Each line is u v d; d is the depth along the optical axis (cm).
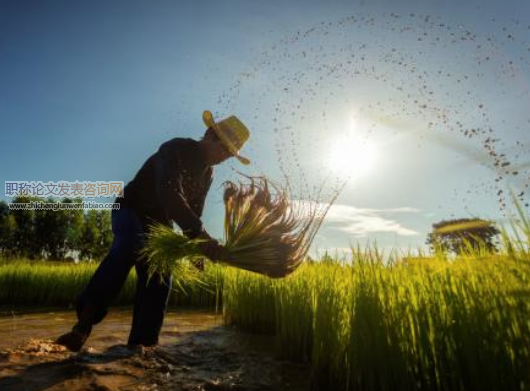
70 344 313
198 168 348
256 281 479
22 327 507
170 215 319
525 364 181
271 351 368
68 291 954
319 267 415
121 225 342
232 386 253
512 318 192
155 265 319
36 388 235
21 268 1061
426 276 245
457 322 211
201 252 299
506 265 201
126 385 246
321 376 266
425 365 219
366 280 261
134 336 350
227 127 346
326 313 275
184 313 669
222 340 416
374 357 236
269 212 306
